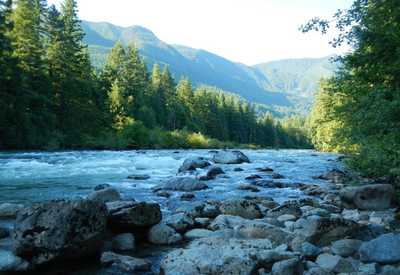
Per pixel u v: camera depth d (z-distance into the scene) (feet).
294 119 542.16
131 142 194.59
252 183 55.77
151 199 42.09
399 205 35.14
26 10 159.53
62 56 168.96
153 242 26.05
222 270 18.47
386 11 30.37
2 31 132.57
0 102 125.18
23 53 153.48
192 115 307.99
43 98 147.23
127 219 25.98
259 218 32.78
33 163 80.79
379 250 20.44
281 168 82.28
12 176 61.36
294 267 18.80
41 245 20.65
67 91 168.45
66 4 192.44
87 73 202.39
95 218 22.57
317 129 215.72
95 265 21.59
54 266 21.16
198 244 21.33
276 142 414.21
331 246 23.11
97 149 165.99
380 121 28.89
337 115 51.70
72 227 21.39
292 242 23.20
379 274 18.29
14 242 21.02
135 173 68.90
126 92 251.60
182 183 49.70
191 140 245.86
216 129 334.65
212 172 66.59
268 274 18.81
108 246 24.30
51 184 52.95
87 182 55.31
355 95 45.44
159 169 77.20
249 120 393.70
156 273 20.54
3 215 31.32
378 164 34.50
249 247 20.80
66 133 162.71
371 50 31.99
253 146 334.65
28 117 136.98
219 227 28.37
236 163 93.09
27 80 144.25
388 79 32.37
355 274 18.39
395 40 29.14
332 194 43.21
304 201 37.68
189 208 34.42
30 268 20.39
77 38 193.67
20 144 133.28
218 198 43.50
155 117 258.98
